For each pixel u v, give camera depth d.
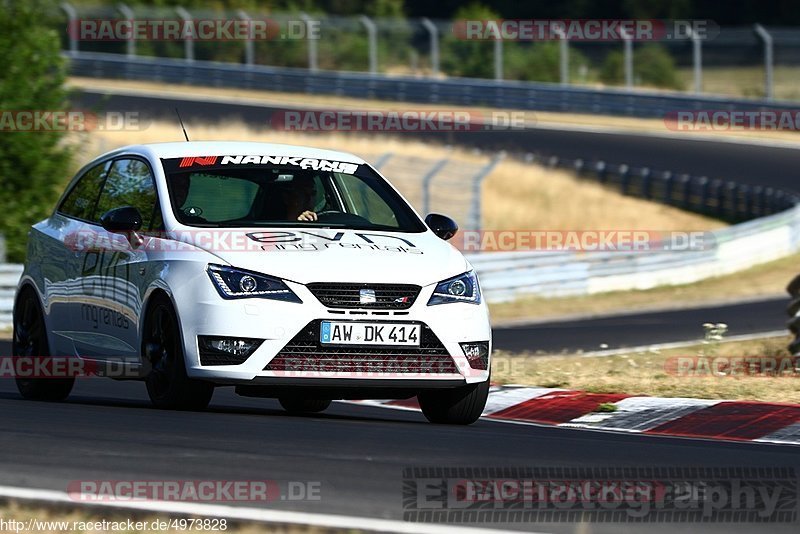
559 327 60.78
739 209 118.88
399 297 25.72
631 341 53.69
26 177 70.00
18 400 30.31
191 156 28.81
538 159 128.75
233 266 25.41
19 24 70.88
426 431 25.30
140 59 167.12
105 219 26.83
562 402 32.03
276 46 179.50
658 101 156.00
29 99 70.38
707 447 24.69
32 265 31.78
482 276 70.06
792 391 32.75
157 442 21.75
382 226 28.34
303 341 25.09
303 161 29.42
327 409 32.06
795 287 43.06
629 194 124.75
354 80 160.50
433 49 172.12
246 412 28.47
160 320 26.42
